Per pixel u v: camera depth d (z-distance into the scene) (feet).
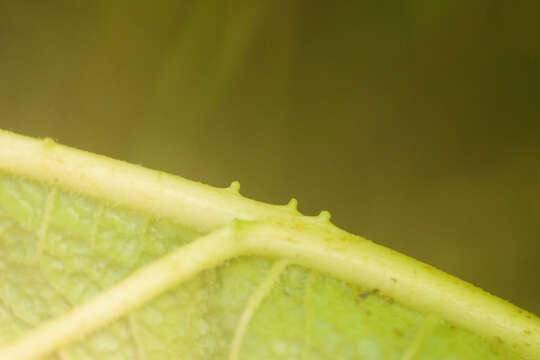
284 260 0.46
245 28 0.88
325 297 0.45
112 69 0.85
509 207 0.86
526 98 0.89
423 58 0.90
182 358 0.45
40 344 0.45
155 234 0.46
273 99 0.88
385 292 0.46
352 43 0.90
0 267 0.45
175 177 0.46
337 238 0.46
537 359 0.45
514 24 0.88
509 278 0.83
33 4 0.85
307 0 0.91
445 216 0.86
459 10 0.88
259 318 0.45
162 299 0.45
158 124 0.85
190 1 0.88
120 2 0.87
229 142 0.85
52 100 0.83
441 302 0.45
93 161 0.46
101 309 0.45
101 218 0.46
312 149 0.87
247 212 0.46
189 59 0.87
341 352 0.45
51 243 0.45
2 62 0.82
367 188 0.86
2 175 0.46
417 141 0.88
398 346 0.45
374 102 0.89
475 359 0.45
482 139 0.89
